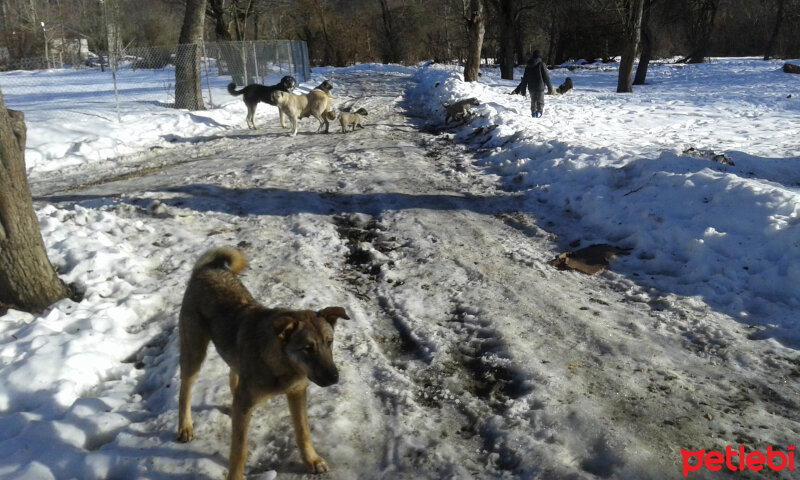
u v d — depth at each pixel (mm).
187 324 4168
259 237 8164
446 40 54625
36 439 4043
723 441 4086
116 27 35969
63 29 48969
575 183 9953
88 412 4367
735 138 13344
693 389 4691
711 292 6273
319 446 4102
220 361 5113
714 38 55562
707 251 6902
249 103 17734
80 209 8562
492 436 4215
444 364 5145
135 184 11070
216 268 4320
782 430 4207
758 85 25672
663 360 5113
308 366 3350
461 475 3814
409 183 10969
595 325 5734
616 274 6984
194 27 20359
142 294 6258
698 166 9328
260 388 3562
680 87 26891
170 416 4414
